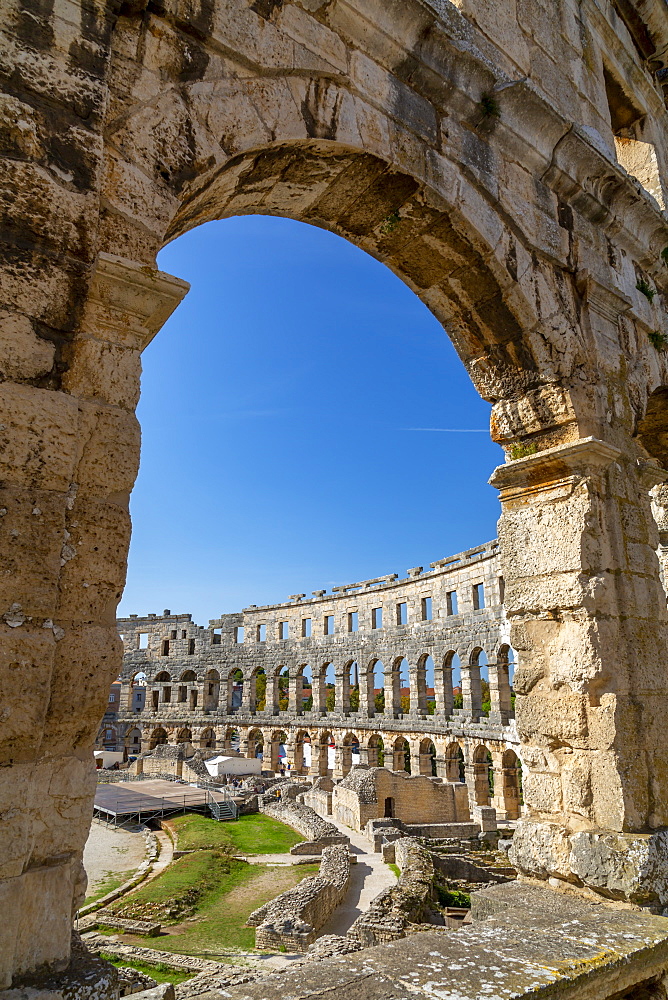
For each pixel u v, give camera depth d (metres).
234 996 4.47
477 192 7.59
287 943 16.75
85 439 4.05
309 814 34.84
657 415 11.41
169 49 5.08
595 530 7.94
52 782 3.65
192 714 64.38
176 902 20.64
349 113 6.24
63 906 3.50
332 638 55.09
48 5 4.23
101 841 32.06
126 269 4.24
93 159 4.20
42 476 3.71
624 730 7.34
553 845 7.38
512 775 35.41
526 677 8.09
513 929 5.93
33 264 3.86
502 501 8.82
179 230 5.86
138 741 73.31
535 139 8.37
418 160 6.85
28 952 3.32
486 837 30.06
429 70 7.02
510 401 8.76
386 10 6.52
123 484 4.17
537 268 8.29
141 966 15.55
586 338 8.80
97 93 4.31
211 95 5.23
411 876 20.39
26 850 3.33
